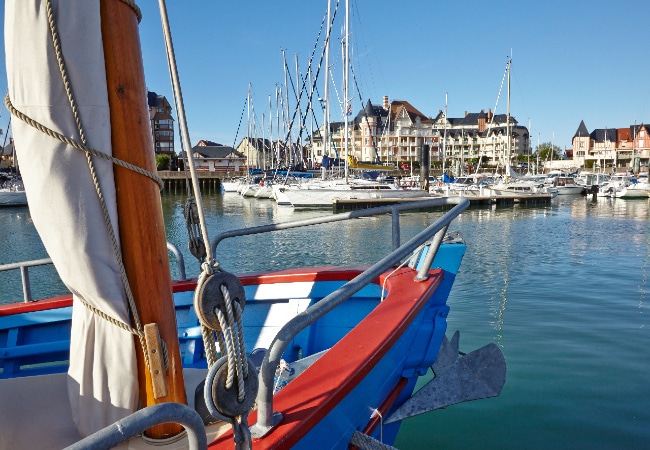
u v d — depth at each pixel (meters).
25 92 1.68
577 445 4.49
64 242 1.72
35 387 2.33
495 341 7.27
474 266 14.13
